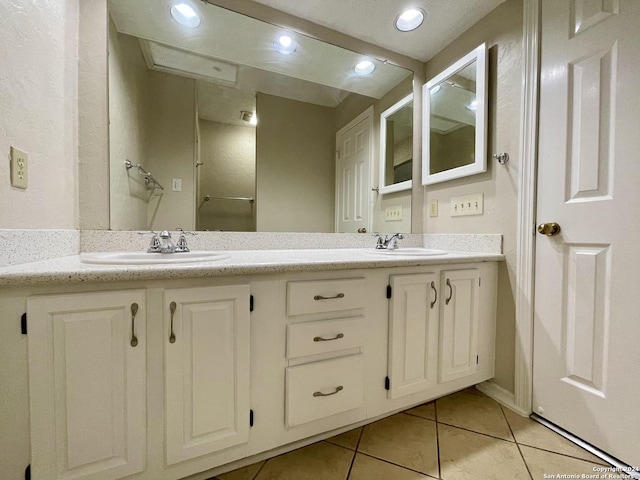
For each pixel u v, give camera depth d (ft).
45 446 2.46
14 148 2.71
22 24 2.83
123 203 4.35
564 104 4.00
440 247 6.13
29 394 2.40
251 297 3.23
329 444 3.86
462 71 5.66
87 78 4.07
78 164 4.01
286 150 5.51
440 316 4.49
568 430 3.97
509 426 4.24
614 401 3.49
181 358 2.89
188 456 2.93
